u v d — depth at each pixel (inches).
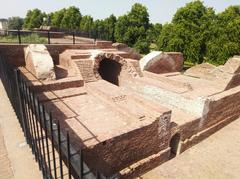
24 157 127.3
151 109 345.7
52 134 101.4
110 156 276.1
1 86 239.6
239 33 943.0
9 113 173.6
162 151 348.5
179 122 378.0
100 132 288.5
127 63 518.6
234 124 507.2
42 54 432.1
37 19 2074.3
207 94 456.8
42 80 409.1
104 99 393.1
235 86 542.6
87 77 460.8
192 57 1067.3
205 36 1043.9
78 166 98.7
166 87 471.8
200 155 382.3
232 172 336.8
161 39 1197.1
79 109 358.3
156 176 323.3
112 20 1633.9
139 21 1459.2
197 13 1077.1
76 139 263.6
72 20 1815.9
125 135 281.6
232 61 524.7
